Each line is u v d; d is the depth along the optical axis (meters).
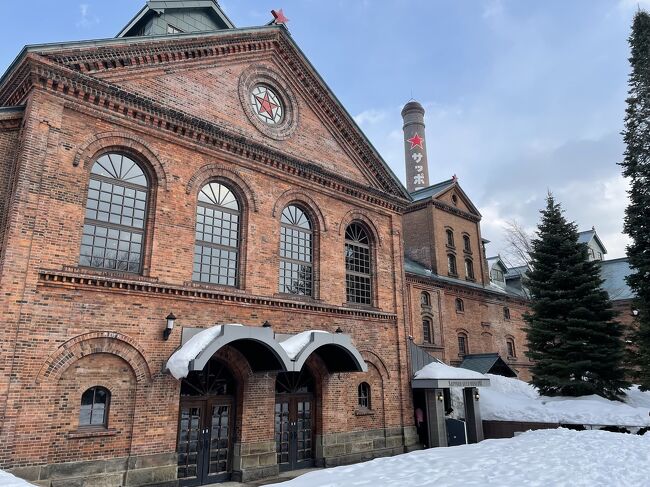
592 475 8.87
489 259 41.22
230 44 16.38
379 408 18.25
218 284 14.70
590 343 23.14
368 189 19.95
